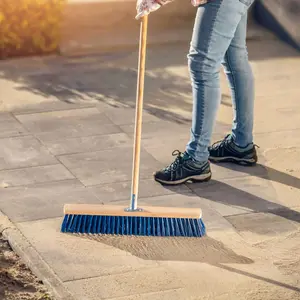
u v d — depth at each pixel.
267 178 6.71
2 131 7.28
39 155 6.89
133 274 5.36
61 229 5.78
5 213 6.02
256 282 5.33
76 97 8.07
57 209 6.10
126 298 5.12
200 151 6.50
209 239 5.80
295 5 9.48
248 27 9.95
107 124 7.52
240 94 6.74
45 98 8.02
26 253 5.53
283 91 8.45
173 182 6.49
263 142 7.33
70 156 6.89
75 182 6.50
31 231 5.80
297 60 9.27
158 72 8.77
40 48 9.07
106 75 8.64
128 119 7.64
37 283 5.29
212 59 6.27
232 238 5.83
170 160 6.92
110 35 9.43
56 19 9.03
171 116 7.75
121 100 8.05
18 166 6.69
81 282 5.27
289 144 7.31
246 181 6.65
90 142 7.16
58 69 8.73
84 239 5.72
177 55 9.25
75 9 9.32
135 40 9.41
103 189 6.41
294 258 5.62
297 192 6.50
